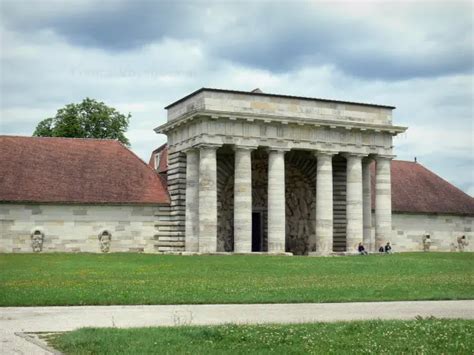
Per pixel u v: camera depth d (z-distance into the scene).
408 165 86.00
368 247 72.12
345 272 42.03
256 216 74.31
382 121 71.06
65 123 86.31
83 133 87.00
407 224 77.88
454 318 22.28
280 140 65.44
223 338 17.62
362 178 72.44
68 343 16.73
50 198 62.41
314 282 35.00
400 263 49.97
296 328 19.17
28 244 61.84
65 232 63.19
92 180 65.56
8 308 24.66
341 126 67.62
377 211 70.50
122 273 39.25
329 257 57.03
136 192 66.44
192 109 64.81
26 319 21.88
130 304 25.92
